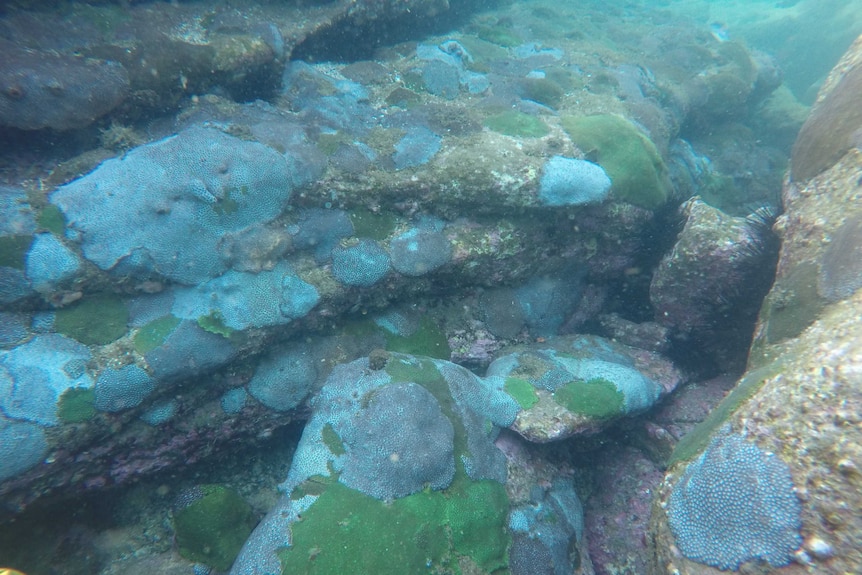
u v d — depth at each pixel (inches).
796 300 120.9
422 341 195.2
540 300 214.8
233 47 187.0
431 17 300.4
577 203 190.1
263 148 168.2
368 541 124.2
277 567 122.0
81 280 142.1
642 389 179.8
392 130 198.8
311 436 151.3
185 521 152.7
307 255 173.3
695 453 99.0
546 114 235.1
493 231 189.9
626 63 326.3
